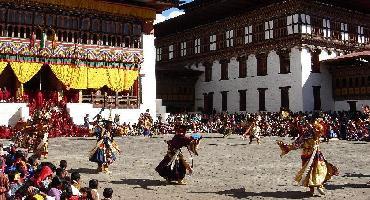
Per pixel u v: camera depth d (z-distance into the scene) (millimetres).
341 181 11578
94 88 35812
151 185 10953
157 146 22703
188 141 11172
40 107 31719
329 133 31594
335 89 43656
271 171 13445
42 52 33188
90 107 33469
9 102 30219
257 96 46781
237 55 49781
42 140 16484
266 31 45938
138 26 38562
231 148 21844
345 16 46000
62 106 33062
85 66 35281
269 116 40562
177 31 61562
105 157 12961
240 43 49500
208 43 54812
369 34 48688
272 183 11227
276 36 44500
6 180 7742
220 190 10250
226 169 13891
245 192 9984
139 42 38562
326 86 43500
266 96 45594
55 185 7219
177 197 9406
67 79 34250
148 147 22109
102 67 36156
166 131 35562
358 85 40969
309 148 9594
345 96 42500
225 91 51469
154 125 35375
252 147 22562
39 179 8016
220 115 45156
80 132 30391
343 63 42500
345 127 31672
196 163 15461
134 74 37719
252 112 47406
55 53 33781
